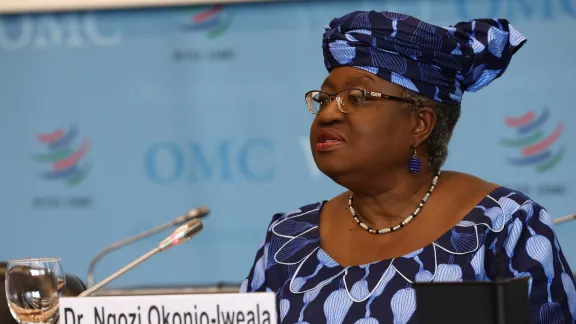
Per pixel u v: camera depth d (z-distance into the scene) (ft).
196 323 10.20
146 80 32.63
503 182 30.89
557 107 30.58
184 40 32.42
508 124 30.83
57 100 32.96
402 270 13.23
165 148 32.63
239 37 32.19
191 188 32.55
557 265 13.12
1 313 16.29
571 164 30.55
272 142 32.19
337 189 31.94
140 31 32.60
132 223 32.81
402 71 13.42
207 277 32.42
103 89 32.83
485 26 13.85
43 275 12.64
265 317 10.08
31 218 33.14
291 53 31.94
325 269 13.93
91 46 32.81
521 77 30.73
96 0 32.40
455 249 13.24
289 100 32.04
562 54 30.48
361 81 13.55
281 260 14.58
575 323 13.12
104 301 10.39
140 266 32.58
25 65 33.01
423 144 13.92
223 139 32.40
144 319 10.30
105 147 32.86
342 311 13.24
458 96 13.99
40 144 33.04
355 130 13.39
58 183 33.01
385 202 13.89
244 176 32.35
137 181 32.78
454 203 13.78
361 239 13.99
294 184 32.09
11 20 32.94
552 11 30.48
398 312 12.92
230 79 32.30
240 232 32.35
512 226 13.32
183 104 32.53
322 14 31.68
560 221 17.38
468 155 31.07
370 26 13.47
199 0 32.01
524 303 9.64
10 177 33.17
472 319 9.29
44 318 12.66
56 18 32.86
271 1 31.78
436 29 13.43
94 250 32.91
